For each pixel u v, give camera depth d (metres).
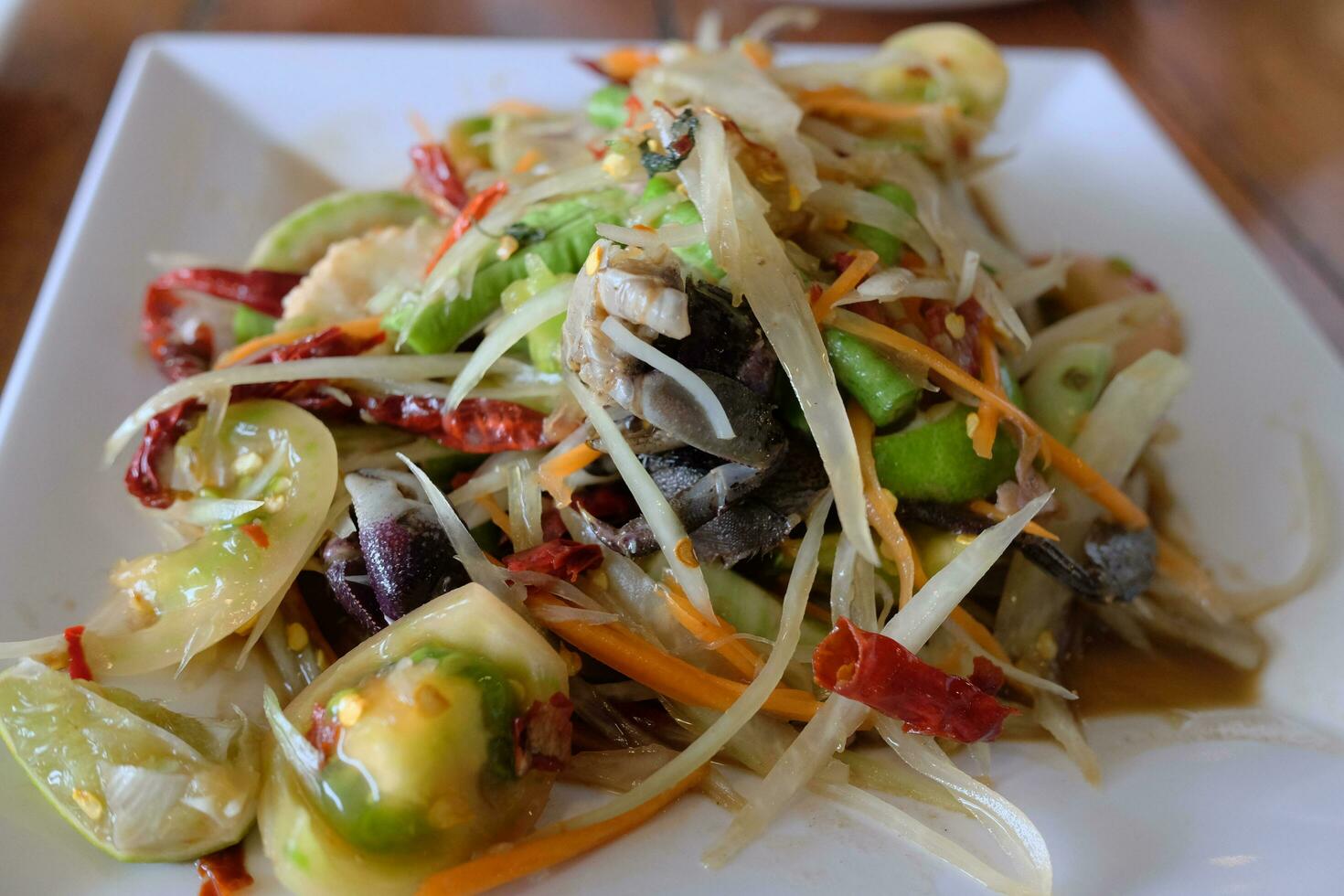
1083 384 0.26
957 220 0.27
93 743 0.18
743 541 0.21
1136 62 0.39
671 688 0.20
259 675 0.21
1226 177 0.35
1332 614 0.23
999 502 0.22
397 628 0.19
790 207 0.23
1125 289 0.30
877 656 0.19
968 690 0.20
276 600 0.21
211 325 0.27
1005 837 0.19
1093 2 0.42
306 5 0.39
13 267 0.30
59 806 0.18
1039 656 0.24
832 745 0.20
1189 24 0.41
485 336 0.23
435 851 0.18
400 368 0.23
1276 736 0.22
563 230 0.23
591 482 0.22
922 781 0.20
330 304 0.26
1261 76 0.39
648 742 0.21
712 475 0.21
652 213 0.22
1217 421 0.27
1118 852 0.19
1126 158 0.32
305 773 0.18
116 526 0.22
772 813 0.19
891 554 0.22
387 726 0.18
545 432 0.22
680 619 0.20
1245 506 0.26
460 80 0.33
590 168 0.24
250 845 0.18
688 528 0.21
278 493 0.22
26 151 0.32
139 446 0.23
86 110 0.33
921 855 0.19
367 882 0.18
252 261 0.28
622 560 0.21
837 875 0.18
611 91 0.28
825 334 0.21
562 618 0.20
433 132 0.33
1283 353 0.27
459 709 0.18
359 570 0.21
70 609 0.21
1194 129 0.37
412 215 0.29
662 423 0.20
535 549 0.21
